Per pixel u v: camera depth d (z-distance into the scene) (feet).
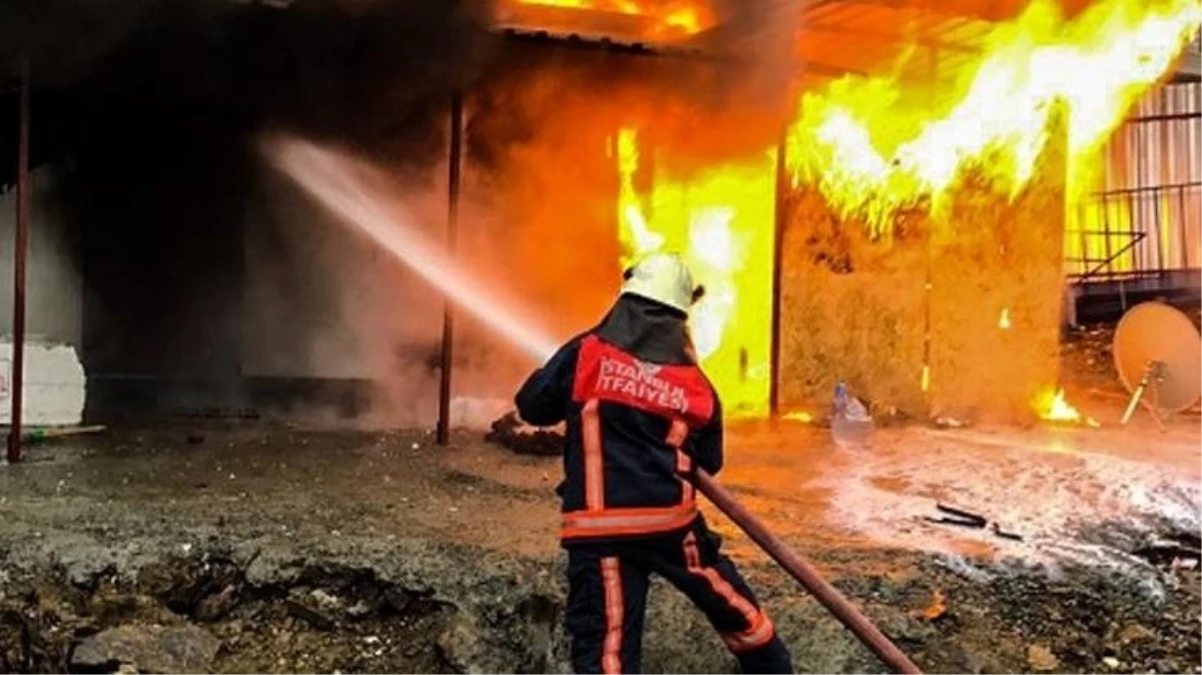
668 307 11.64
